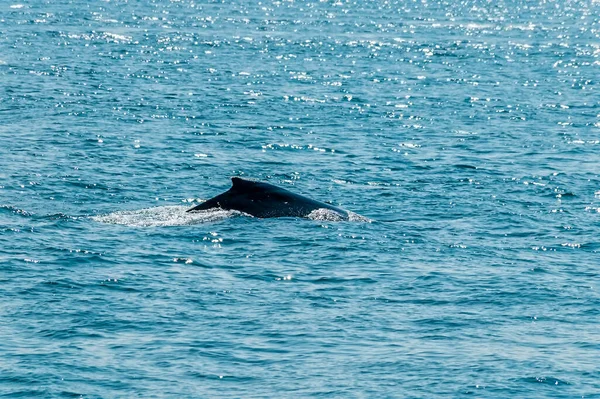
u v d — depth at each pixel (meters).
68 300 55.38
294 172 100.12
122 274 60.94
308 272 62.94
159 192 88.19
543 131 134.88
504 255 68.81
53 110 134.25
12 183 87.50
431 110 153.62
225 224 74.88
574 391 43.69
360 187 93.50
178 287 58.72
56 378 44.09
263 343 49.41
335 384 44.19
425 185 95.00
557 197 90.75
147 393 42.94
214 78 184.25
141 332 50.53
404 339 50.44
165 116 134.75
